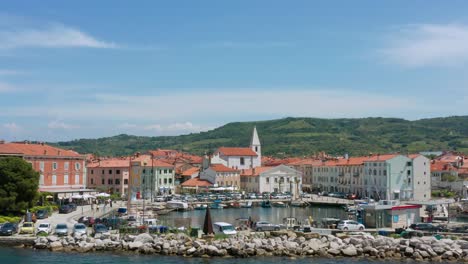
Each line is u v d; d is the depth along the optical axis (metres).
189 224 128.38
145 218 137.75
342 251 94.56
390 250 94.38
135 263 88.12
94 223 121.00
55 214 142.38
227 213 182.12
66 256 92.62
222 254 93.75
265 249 95.69
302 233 105.06
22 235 103.75
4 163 130.62
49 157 171.38
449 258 91.25
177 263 88.62
